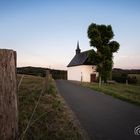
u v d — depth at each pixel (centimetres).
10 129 240
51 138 585
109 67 3712
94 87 2592
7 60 236
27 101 1003
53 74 6844
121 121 865
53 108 991
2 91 233
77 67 5328
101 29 3841
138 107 1215
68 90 2216
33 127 635
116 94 1814
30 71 5184
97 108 1162
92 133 689
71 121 804
